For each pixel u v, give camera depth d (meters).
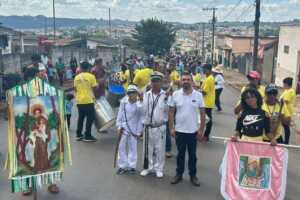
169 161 6.43
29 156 4.57
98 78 8.20
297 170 6.13
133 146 5.82
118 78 10.48
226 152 4.80
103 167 6.09
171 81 7.91
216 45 49.34
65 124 4.78
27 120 4.53
